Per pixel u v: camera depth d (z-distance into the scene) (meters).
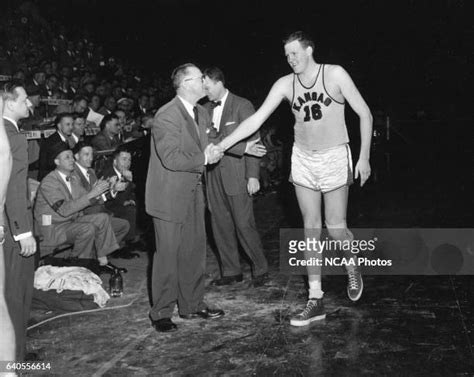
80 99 7.53
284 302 4.02
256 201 8.41
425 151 13.80
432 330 3.45
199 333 3.47
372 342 3.27
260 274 4.45
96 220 4.65
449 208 7.45
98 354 3.20
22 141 2.84
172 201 3.39
